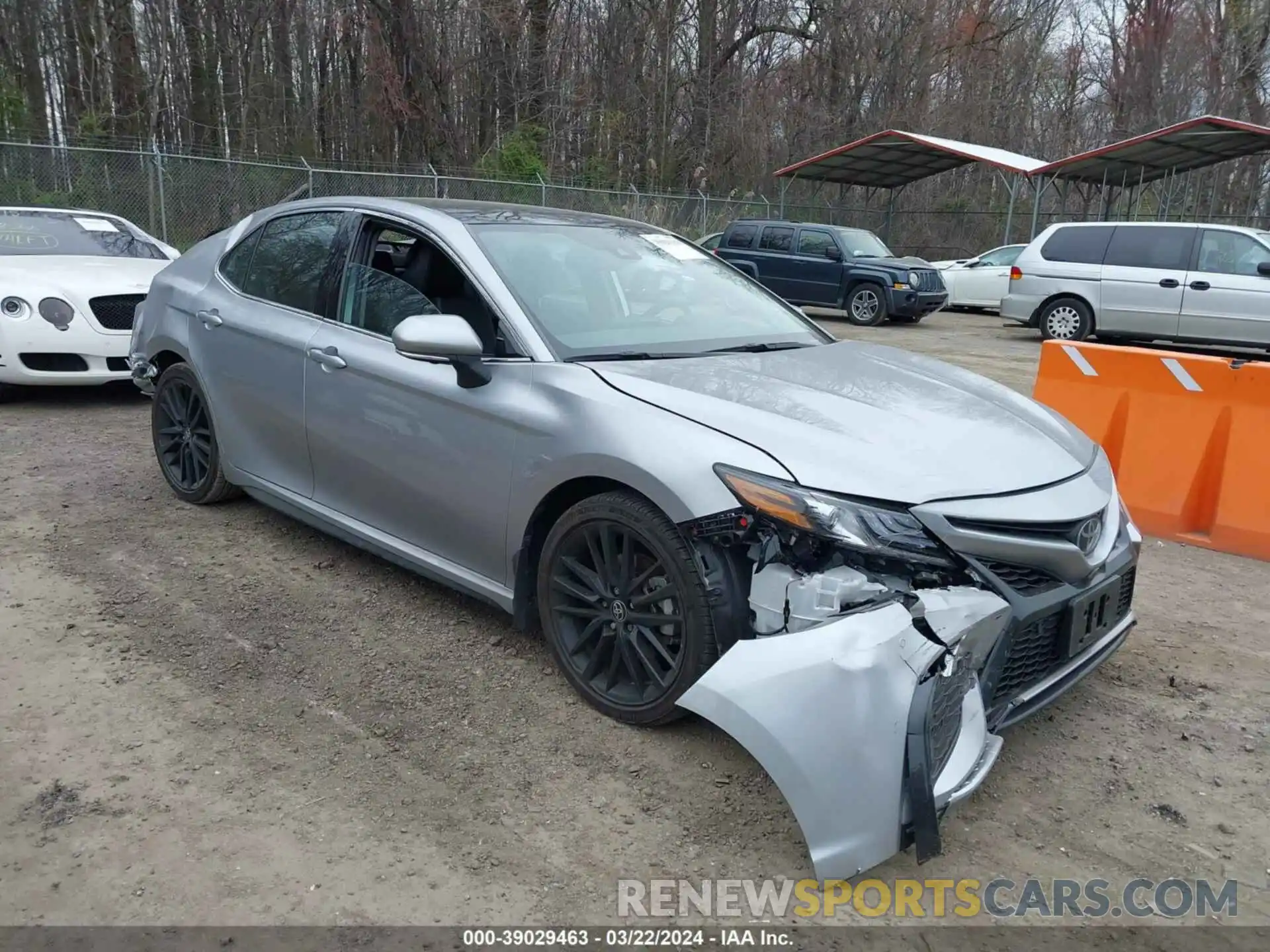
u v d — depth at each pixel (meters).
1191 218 26.80
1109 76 35.06
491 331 3.48
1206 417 5.27
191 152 23.47
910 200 32.97
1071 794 2.91
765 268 18.30
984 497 2.73
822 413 3.00
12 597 3.91
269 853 2.48
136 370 5.28
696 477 2.76
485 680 3.39
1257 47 32.06
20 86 22.91
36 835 2.51
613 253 4.05
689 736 3.08
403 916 2.29
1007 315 14.73
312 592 4.08
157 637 3.63
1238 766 3.10
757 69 31.75
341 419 3.88
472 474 3.38
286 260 4.41
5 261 7.42
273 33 24.95
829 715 2.33
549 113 27.52
